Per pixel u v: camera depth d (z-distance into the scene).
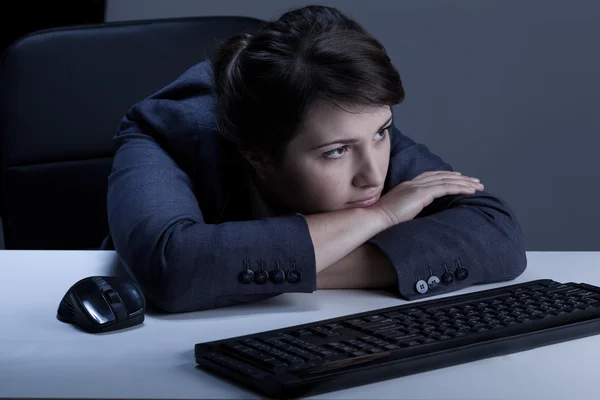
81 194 1.73
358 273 1.13
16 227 1.71
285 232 1.08
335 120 1.12
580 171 2.92
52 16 2.31
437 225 1.17
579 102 2.87
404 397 0.76
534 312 0.94
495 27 2.83
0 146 1.69
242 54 1.20
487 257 1.15
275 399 0.75
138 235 1.11
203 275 1.04
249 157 1.27
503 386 0.78
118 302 0.97
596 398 0.76
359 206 1.21
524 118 2.89
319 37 1.14
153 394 0.76
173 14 2.83
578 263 1.26
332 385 0.76
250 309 1.05
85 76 1.71
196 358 0.85
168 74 1.74
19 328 0.97
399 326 0.89
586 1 2.79
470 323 0.90
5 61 1.69
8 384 0.79
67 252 1.30
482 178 2.94
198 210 1.20
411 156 1.44
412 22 2.84
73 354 0.88
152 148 1.34
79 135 1.72
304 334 0.87
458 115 2.90
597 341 0.91
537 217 2.97
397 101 1.14
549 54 2.84
